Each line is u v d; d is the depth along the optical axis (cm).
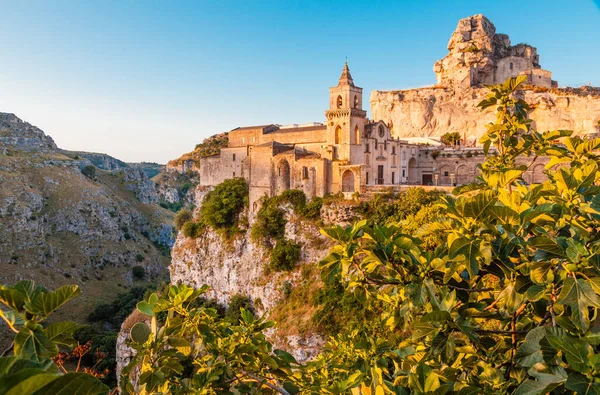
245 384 1268
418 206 6044
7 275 13275
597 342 716
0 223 14900
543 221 924
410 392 862
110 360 8875
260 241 7769
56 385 421
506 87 1452
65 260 15962
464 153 9006
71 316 12294
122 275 17112
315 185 7375
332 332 5553
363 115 7612
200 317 1244
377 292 1238
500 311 1116
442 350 937
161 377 1062
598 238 941
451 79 12619
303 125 10538
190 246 9369
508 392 980
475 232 891
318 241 6975
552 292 854
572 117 10162
